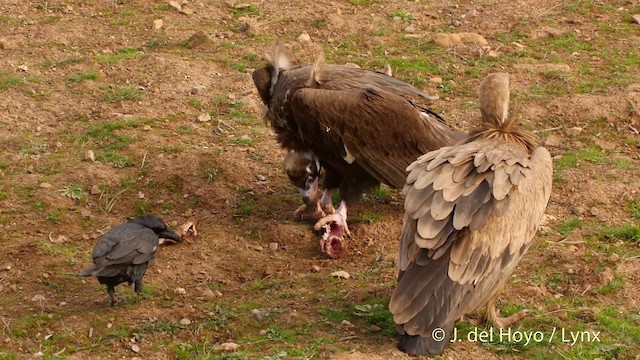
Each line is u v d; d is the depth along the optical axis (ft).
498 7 50.24
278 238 32.91
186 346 26.03
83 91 41.83
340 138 32.55
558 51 46.14
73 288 29.40
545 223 33.24
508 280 29.27
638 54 45.70
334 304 28.22
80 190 35.04
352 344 25.81
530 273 29.78
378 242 33.01
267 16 48.98
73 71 43.37
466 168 24.97
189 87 42.29
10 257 30.99
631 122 40.19
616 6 50.26
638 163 37.58
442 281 23.90
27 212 33.60
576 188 35.45
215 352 25.66
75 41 46.29
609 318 27.50
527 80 43.39
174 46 46.03
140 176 36.14
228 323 27.09
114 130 38.88
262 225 33.86
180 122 39.93
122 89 41.88
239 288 29.73
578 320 27.45
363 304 28.07
